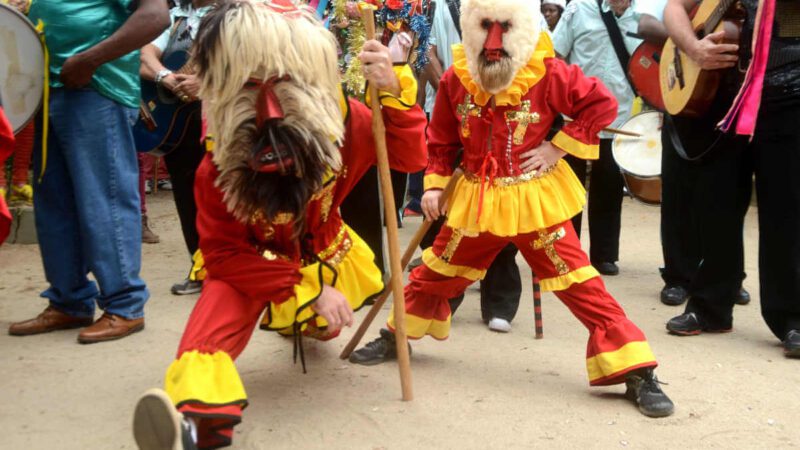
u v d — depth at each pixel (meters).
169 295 5.31
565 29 6.29
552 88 3.50
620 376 3.46
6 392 3.62
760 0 3.87
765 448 3.11
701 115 4.45
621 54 6.11
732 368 3.98
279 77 2.76
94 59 4.06
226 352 2.93
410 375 3.52
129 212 4.38
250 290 3.00
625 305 5.23
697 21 4.50
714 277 4.50
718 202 4.41
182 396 2.76
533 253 3.60
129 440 3.15
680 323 4.53
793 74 4.04
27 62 4.07
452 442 3.13
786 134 4.09
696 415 3.40
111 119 4.26
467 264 3.78
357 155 3.26
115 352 4.16
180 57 5.21
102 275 4.32
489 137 3.55
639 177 5.73
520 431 3.22
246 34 2.69
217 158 2.81
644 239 7.54
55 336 4.42
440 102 3.73
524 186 3.52
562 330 4.63
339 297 3.06
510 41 3.38
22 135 6.57
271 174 2.78
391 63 3.17
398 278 3.43
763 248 4.28
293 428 3.25
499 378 3.82
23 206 6.86
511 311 4.64
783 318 4.25
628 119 6.07
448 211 3.74
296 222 2.99
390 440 3.14
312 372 3.88
